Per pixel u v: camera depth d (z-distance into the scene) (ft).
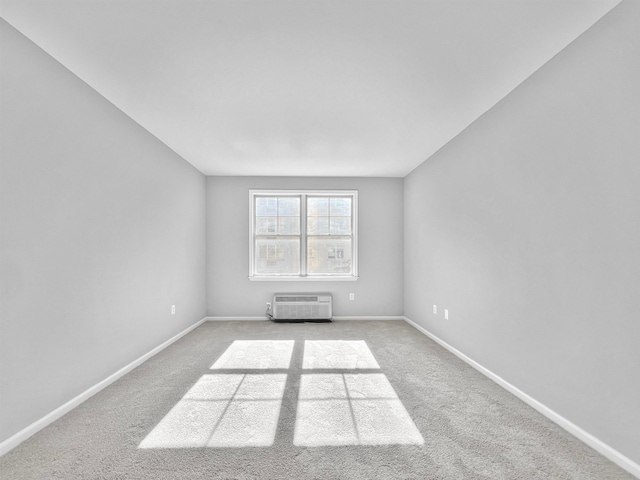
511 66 7.48
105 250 9.00
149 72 7.68
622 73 5.59
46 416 6.97
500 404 7.97
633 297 5.45
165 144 12.67
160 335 12.31
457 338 11.66
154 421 7.16
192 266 15.58
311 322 17.06
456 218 11.76
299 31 6.28
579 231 6.48
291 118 10.27
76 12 5.74
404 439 6.50
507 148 8.77
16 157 6.29
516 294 8.41
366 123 10.67
